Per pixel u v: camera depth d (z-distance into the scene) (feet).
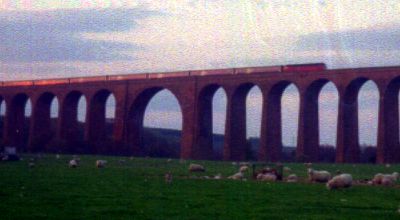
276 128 294.87
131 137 349.61
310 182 127.54
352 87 270.87
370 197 91.76
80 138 415.23
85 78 372.38
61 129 364.79
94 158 273.13
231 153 306.14
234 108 308.19
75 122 371.76
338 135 272.92
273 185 115.14
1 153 236.22
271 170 141.69
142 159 275.80
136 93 346.74
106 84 355.77
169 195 89.86
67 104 368.07
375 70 263.70
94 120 359.46
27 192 89.51
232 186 111.04
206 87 320.70
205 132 323.78
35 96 376.27
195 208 73.00
